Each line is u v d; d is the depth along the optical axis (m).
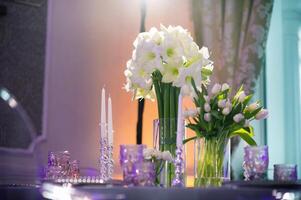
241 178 2.95
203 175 1.61
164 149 1.64
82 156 2.79
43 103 2.74
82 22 2.87
